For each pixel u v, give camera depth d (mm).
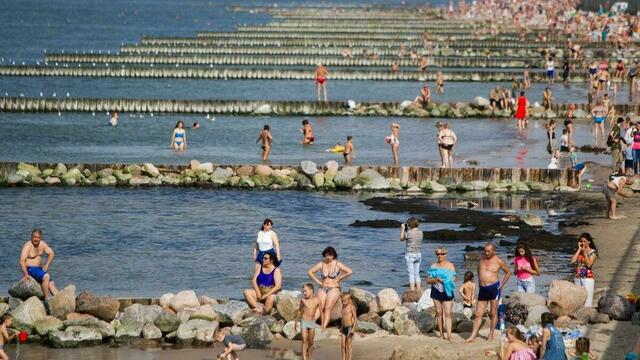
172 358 89000
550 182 177750
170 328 95438
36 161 194125
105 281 118750
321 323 94375
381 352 88125
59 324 95188
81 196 168625
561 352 77125
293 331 94125
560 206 162250
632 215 152875
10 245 135375
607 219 150625
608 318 94375
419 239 109062
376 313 98875
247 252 133750
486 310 97625
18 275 121188
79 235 141750
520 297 96500
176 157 199000
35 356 89812
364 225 149125
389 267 125938
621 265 120812
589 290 100562
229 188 177375
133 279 119875
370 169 179625
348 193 174875
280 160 195625
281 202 166125
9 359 88438
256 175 179500
